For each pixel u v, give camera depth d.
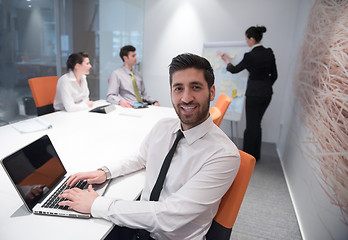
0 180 1.03
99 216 0.82
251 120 2.92
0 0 2.78
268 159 3.17
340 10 1.57
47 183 0.93
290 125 2.85
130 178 1.10
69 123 1.86
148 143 1.15
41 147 0.98
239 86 3.24
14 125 1.72
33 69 3.22
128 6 3.96
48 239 0.71
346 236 1.13
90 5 3.62
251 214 2.01
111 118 2.05
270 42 3.51
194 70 0.83
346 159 1.22
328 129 1.52
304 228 1.76
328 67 1.67
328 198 1.39
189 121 0.88
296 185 2.17
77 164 1.19
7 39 2.90
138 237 1.00
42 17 3.20
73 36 3.56
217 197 0.83
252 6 3.51
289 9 3.36
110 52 4.00
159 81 4.28
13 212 0.82
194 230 0.88
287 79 3.48
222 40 3.79
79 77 2.45
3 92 2.96
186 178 0.91
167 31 4.04
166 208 0.80
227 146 0.86
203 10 3.78
